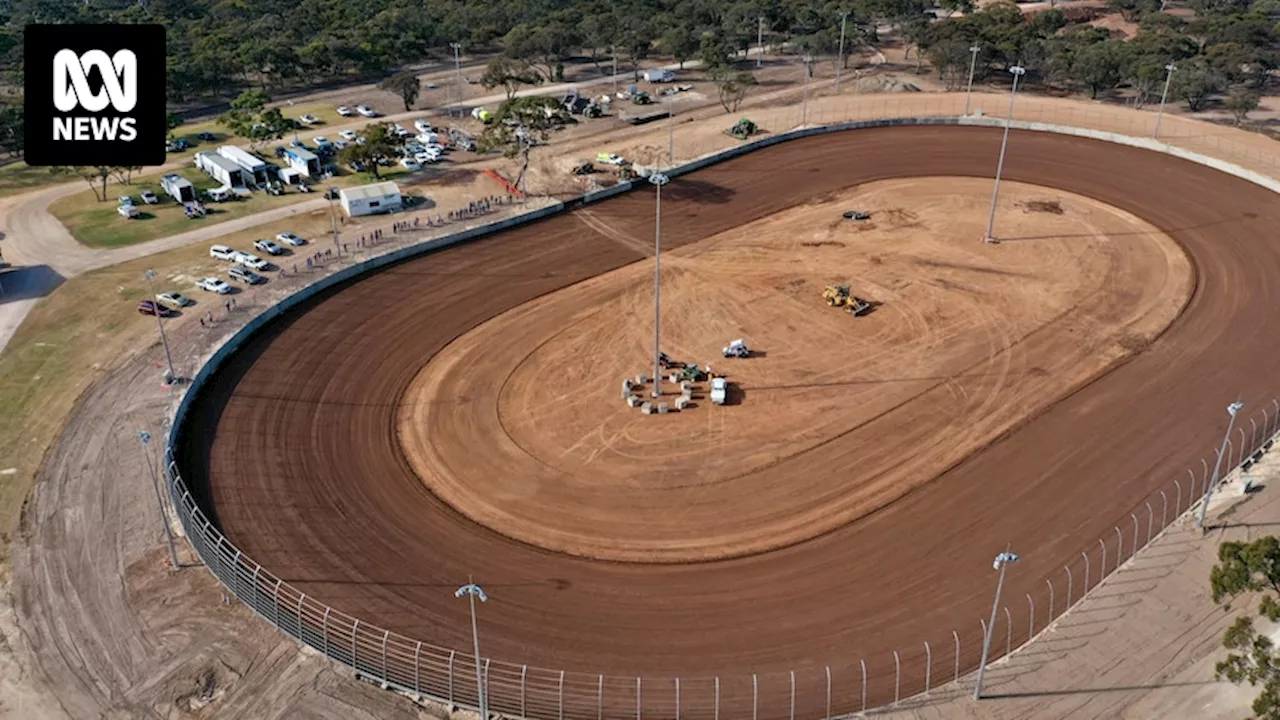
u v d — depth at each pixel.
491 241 85.75
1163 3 190.88
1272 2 175.50
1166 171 98.94
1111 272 78.75
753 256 82.31
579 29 156.62
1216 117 117.75
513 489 54.53
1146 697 40.97
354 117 125.50
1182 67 122.50
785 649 43.94
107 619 45.50
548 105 98.81
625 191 96.94
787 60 153.75
